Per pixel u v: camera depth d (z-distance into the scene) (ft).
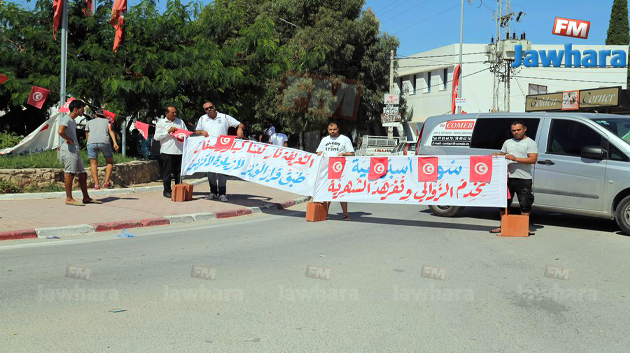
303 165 33.65
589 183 29.19
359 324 14.43
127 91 52.03
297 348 12.69
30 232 25.32
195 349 12.49
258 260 21.68
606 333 14.07
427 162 30.42
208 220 32.86
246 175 35.17
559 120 31.09
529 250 24.34
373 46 127.34
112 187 41.29
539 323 14.78
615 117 30.30
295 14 123.95
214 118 38.29
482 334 13.88
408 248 24.49
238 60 61.72
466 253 23.54
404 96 149.59
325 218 33.58
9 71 54.85
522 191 28.09
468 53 129.08
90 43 57.16
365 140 118.52
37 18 58.29
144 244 24.67
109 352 12.20
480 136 33.86
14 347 12.36
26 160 40.11
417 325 14.46
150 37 57.57
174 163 39.60
